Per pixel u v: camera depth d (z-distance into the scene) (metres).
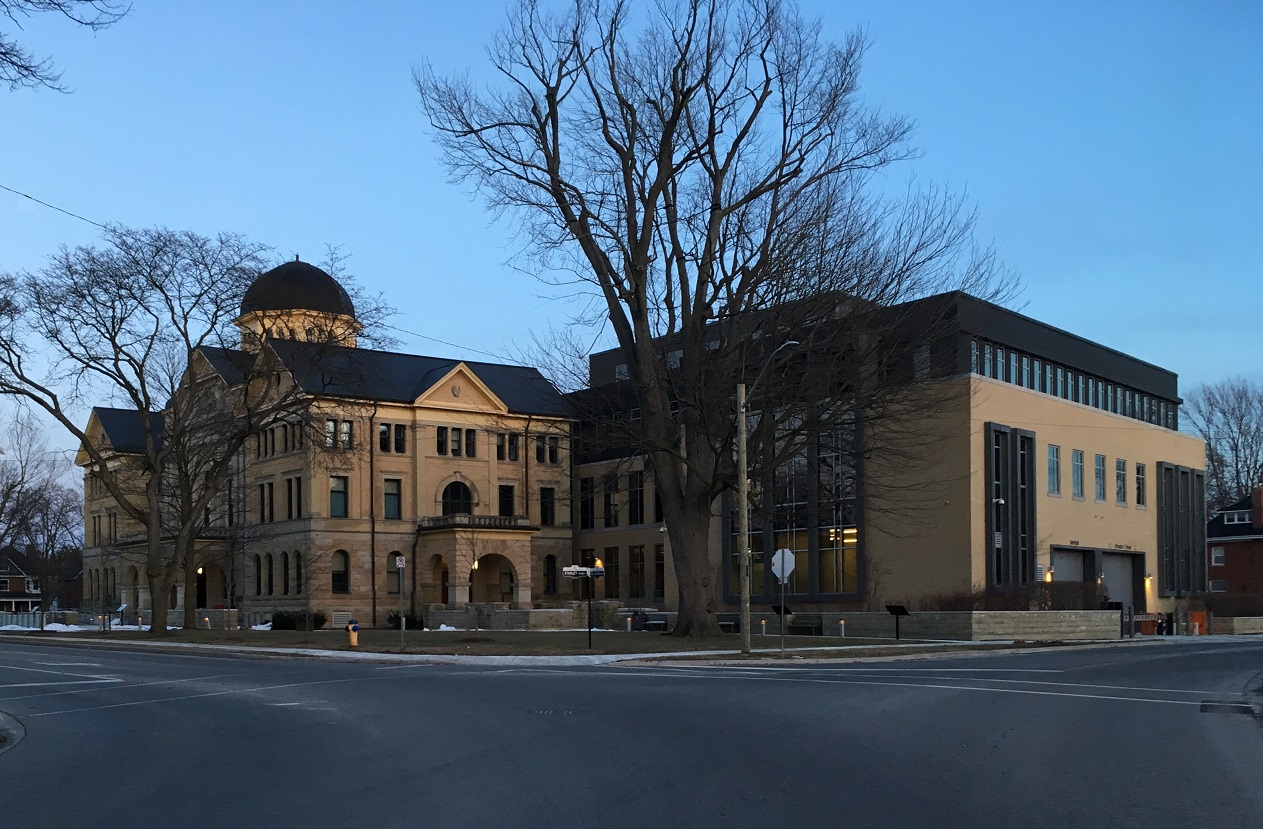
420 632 50.22
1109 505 62.69
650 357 36.84
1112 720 16.31
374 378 64.00
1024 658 33.06
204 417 58.84
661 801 9.98
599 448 41.00
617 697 19.14
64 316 47.22
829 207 35.44
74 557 131.00
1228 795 10.48
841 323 35.25
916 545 52.56
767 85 36.31
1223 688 22.02
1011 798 10.16
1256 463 96.69
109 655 37.62
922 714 16.62
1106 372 65.56
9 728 16.73
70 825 9.56
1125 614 54.84
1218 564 82.50
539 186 37.06
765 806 9.75
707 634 38.19
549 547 76.81
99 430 89.12
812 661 31.20
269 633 50.41
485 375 78.62
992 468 52.44
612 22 36.81
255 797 10.57
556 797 10.18
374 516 70.56
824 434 38.91
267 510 74.31
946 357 41.16
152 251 47.88
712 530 61.75
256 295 70.38
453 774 11.46
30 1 11.85
